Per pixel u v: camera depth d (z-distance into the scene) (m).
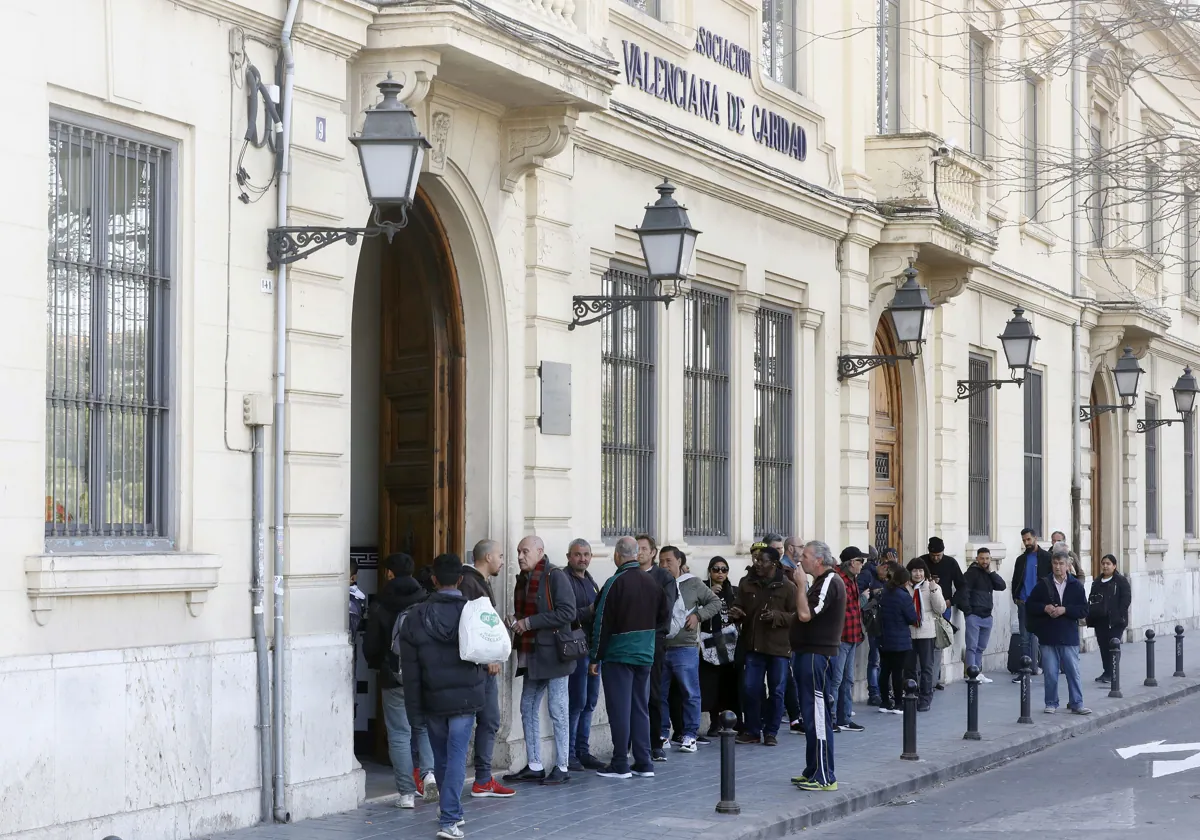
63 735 8.78
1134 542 30.83
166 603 9.67
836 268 19.33
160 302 9.95
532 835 10.29
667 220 13.00
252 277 10.45
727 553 16.72
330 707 10.90
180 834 9.54
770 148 17.80
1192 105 34.56
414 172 10.03
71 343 9.34
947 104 22.09
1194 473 35.88
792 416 18.52
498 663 10.14
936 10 21.89
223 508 10.20
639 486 15.45
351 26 11.09
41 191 8.88
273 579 10.54
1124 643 30.08
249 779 10.23
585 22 13.44
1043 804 12.46
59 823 8.72
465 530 13.20
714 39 16.62
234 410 10.30
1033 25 24.92
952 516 22.48
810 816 11.43
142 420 9.84
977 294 23.64
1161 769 14.41
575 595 12.80
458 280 13.17
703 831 10.49
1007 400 24.97
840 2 19.61
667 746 14.62
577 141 14.14
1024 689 17.08
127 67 9.48
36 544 8.78
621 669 12.72
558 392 13.73
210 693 9.90
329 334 11.05
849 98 19.64
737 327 17.12
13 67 8.70
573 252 14.09
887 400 21.59
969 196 21.17
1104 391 30.09
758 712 15.09
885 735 16.02
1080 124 27.59
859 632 16.27
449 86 12.30
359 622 12.02
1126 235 29.44
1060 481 27.44
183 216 10.00
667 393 15.73
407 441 13.43
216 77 10.17
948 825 11.55
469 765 12.93
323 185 11.02
